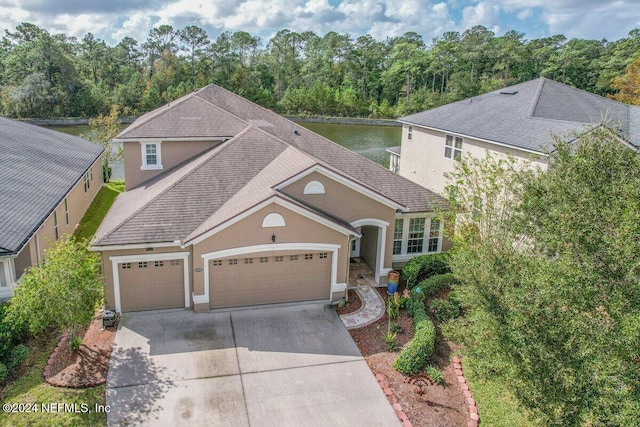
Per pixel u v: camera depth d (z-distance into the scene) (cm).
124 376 1373
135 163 2464
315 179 1847
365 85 10738
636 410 809
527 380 965
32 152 2616
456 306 1709
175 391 1325
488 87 9006
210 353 1507
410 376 1427
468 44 10138
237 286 1769
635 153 1063
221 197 1906
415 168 3519
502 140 2484
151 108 8875
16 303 1347
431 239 2166
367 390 1367
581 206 959
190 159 2472
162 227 1705
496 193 1684
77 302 1349
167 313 1728
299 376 1416
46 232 2019
